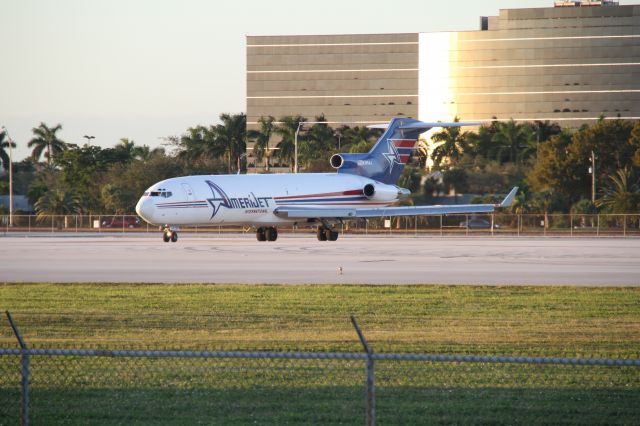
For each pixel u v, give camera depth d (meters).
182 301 100.50
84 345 73.50
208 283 118.19
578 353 70.38
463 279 124.00
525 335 78.81
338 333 79.94
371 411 46.38
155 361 67.88
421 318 88.62
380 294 106.44
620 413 52.97
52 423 51.22
